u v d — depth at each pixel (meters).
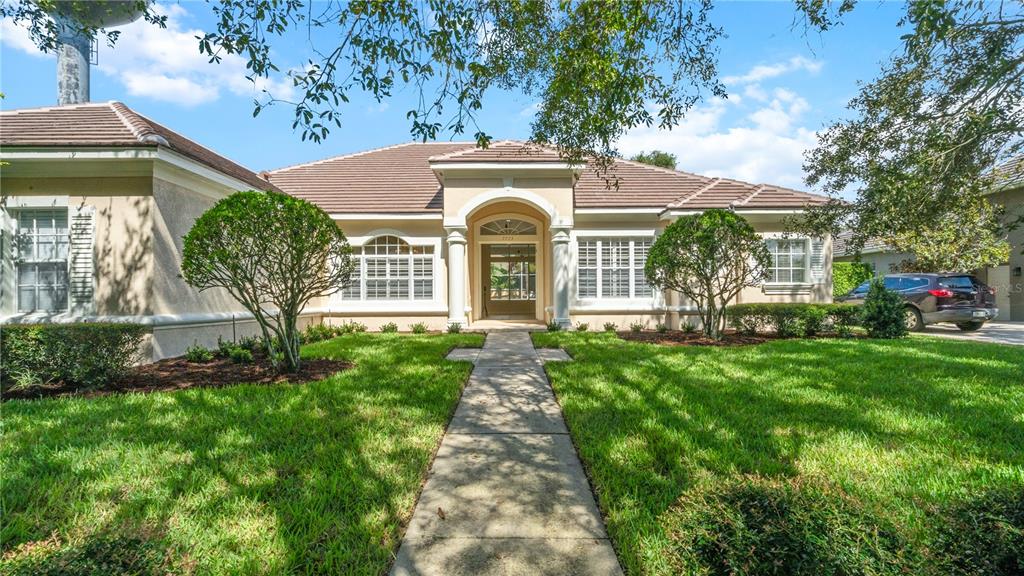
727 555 2.13
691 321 14.84
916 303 15.56
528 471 3.94
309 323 14.34
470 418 5.44
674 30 5.73
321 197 15.72
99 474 3.69
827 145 8.60
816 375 7.29
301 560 2.67
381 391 6.30
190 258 6.85
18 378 6.11
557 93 6.54
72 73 15.58
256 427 4.81
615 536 2.92
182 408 5.50
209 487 3.47
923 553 2.16
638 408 5.50
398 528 3.06
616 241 15.41
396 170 17.91
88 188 9.00
